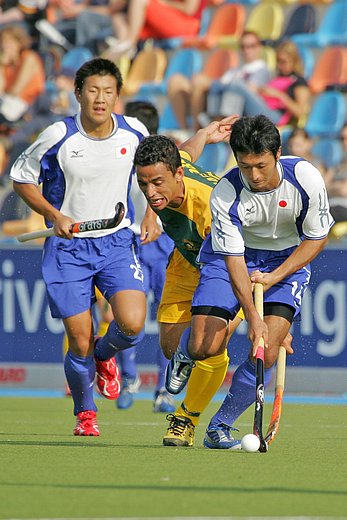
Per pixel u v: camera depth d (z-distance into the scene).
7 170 53.56
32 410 33.94
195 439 23.67
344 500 13.57
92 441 22.64
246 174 17.94
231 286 19.17
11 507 12.89
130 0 57.38
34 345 42.88
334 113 50.69
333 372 38.88
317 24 54.41
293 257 19.16
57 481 15.35
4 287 43.09
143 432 25.48
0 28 60.06
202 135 22.81
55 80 57.47
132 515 12.23
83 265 23.19
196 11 58.06
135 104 31.08
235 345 39.88
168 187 19.88
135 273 23.34
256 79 51.19
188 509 12.70
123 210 21.00
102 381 24.83
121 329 23.00
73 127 22.89
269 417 31.34
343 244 41.00
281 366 19.73
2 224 50.56
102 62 22.59
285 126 50.56
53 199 23.36
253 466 17.39
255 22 55.53
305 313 39.12
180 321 21.89
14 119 56.22
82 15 58.38
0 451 20.06
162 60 56.53
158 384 33.00
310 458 19.02
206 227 20.47
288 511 12.56
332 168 47.56
